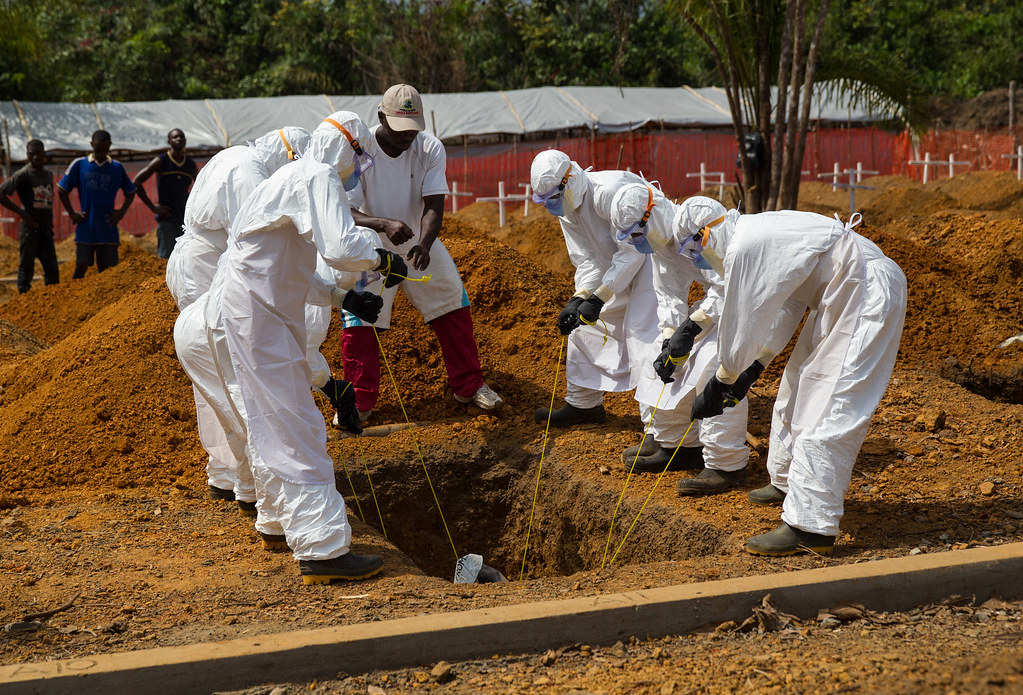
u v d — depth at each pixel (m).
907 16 33.34
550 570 6.19
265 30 33.62
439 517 6.47
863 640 3.70
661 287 5.80
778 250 4.50
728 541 4.86
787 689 3.20
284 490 4.41
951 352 8.02
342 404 4.85
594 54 32.38
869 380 4.51
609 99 25.88
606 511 5.72
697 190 24.97
